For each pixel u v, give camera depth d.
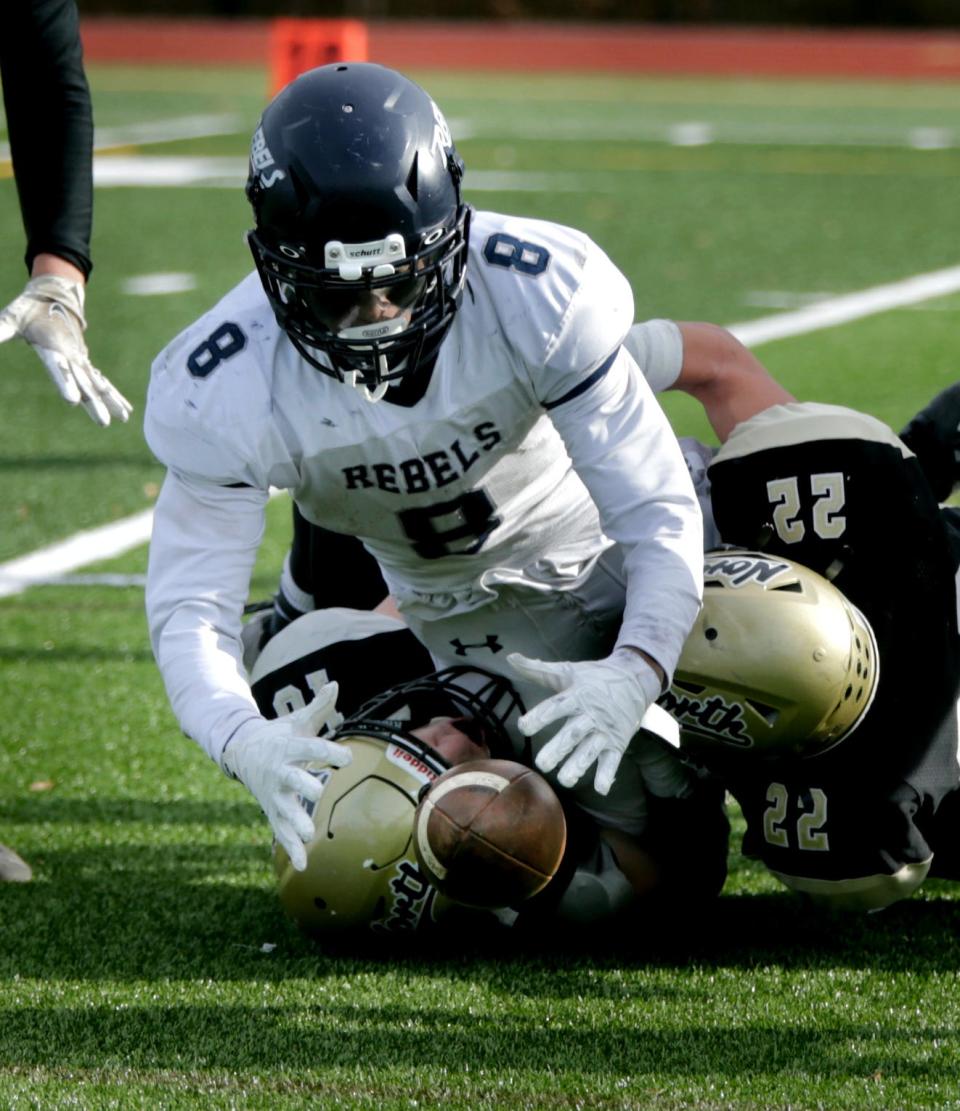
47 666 15.14
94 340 28.00
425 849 8.25
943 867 9.55
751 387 10.36
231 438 8.12
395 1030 8.26
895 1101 7.36
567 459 9.22
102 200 43.06
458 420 8.30
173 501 8.38
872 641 8.71
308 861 9.01
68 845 11.38
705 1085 7.55
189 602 8.26
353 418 8.24
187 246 37.00
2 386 25.77
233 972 9.12
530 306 8.08
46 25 10.87
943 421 10.42
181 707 8.09
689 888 9.69
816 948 9.36
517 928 9.35
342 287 7.62
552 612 9.52
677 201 42.78
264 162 7.79
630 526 8.23
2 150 51.75
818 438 9.16
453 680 9.76
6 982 9.03
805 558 9.08
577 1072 7.71
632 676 7.84
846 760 8.84
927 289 31.77
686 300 31.12
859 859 8.86
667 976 8.94
